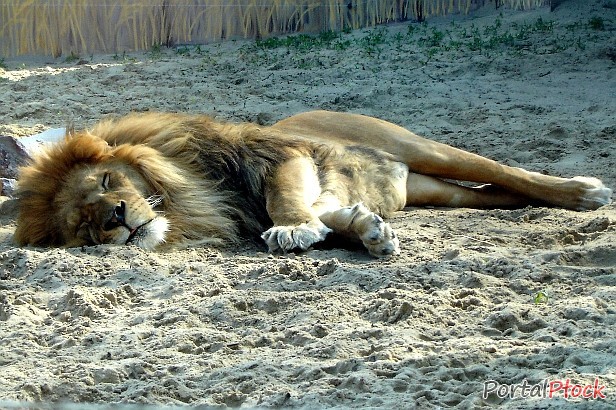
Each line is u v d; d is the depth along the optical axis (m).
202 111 19.28
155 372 7.40
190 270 10.12
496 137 16.67
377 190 12.23
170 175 11.54
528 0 27.50
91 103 20.39
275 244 10.73
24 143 14.97
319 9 28.64
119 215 10.85
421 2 28.12
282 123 12.97
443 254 10.23
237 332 8.30
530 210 12.24
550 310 8.31
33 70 25.06
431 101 19.30
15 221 13.07
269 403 6.69
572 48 22.83
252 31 28.53
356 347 7.72
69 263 10.12
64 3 27.73
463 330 8.02
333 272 9.65
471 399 6.50
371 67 22.70
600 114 17.92
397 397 6.65
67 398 7.01
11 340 8.34
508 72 21.59
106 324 8.68
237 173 11.90
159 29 28.17
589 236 10.80
